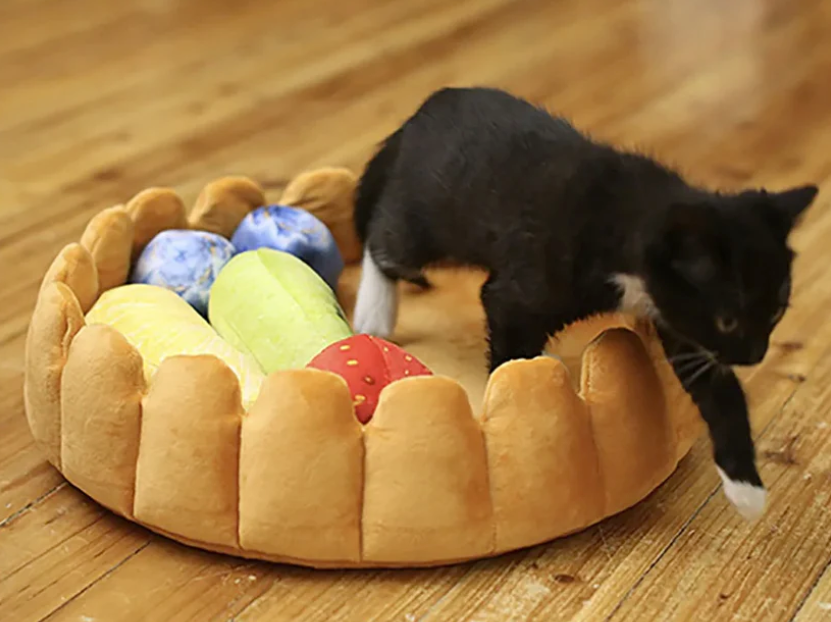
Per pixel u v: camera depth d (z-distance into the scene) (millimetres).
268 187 2410
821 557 1328
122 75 3070
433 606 1251
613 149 1437
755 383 1689
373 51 3242
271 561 1308
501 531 1275
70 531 1379
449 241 1567
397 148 1658
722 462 1305
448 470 1238
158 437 1280
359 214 1778
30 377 1429
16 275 2031
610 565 1316
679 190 1321
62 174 2475
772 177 2428
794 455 1522
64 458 1384
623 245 1303
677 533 1371
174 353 1450
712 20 3449
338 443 1230
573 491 1290
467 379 1603
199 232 1734
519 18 3502
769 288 1227
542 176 1418
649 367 1354
